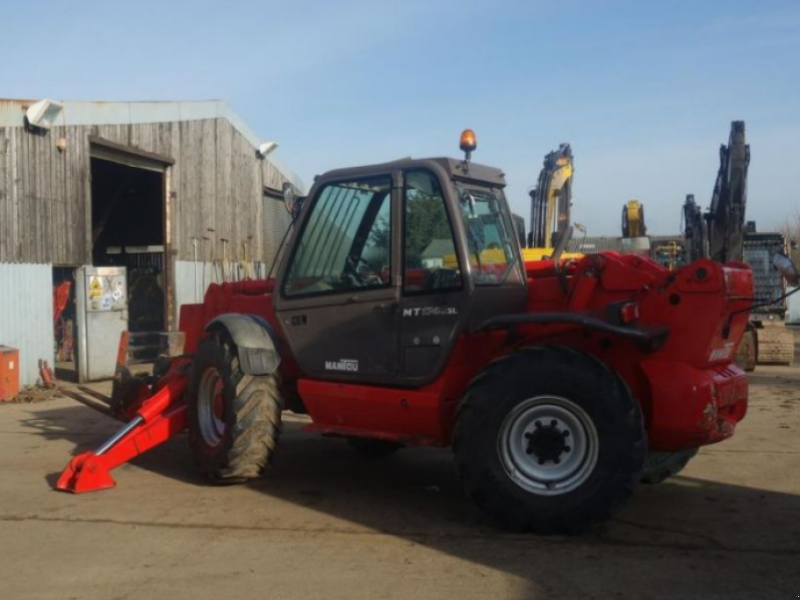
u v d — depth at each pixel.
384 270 5.91
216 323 6.56
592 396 5.01
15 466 7.40
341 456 7.77
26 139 13.09
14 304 12.86
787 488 6.45
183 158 17.48
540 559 4.79
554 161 16.11
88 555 4.96
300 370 6.47
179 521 5.64
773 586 4.35
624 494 4.97
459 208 5.67
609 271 5.55
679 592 4.28
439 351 5.62
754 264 18.14
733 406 5.78
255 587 4.43
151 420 6.77
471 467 5.25
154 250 17.45
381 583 4.46
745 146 12.95
